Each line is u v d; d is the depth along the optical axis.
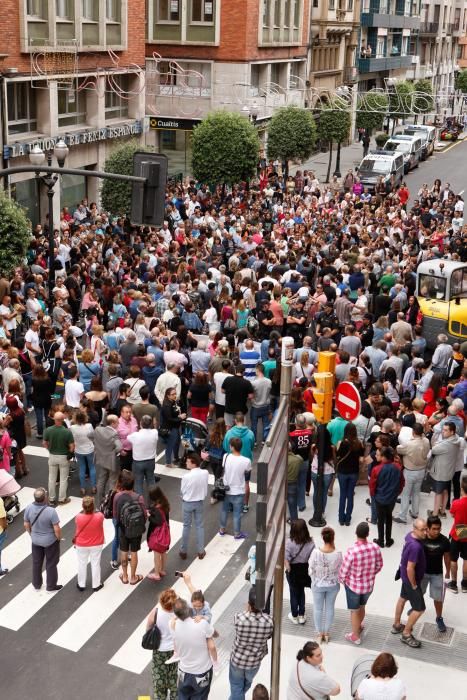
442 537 10.17
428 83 62.44
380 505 11.98
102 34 34.19
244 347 15.88
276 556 6.53
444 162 58.38
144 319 16.81
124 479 11.20
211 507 13.50
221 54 44.62
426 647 10.16
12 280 19.45
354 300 21.55
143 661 9.89
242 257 22.56
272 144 42.28
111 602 10.96
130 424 13.15
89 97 34.75
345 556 9.92
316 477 12.89
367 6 66.44
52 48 30.58
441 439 12.66
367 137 57.41
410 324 19.31
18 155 29.33
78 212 29.14
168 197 32.44
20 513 13.08
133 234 25.94
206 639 8.50
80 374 15.52
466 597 11.24
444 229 28.88
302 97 53.59
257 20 45.56
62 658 9.90
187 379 16.16
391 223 30.28
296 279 20.88
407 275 20.97
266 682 9.57
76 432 13.13
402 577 9.98
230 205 32.22
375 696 7.64
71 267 21.61
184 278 20.38
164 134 45.53
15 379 13.80
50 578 11.12
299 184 40.22
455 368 16.50
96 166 35.59
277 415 6.57
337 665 9.77
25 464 14.26
